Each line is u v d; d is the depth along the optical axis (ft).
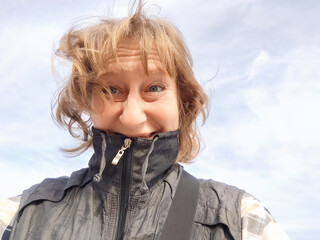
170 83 1.27
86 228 1.19
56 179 1.43
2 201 1.38
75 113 1.59
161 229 1.16
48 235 1.17
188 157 1.65
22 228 1.21
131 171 1.23
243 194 1.29
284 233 1.17
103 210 1.23
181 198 1.26
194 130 1.63
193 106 1.51
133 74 1.21
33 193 1.33
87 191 1.31
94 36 1.30
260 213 1.19
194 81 1.42
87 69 1.30
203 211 1.22
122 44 1.23
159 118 1.24
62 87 1.53
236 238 1.11
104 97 1.23
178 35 1.43
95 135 1.29
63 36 1.42
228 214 1.18
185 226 1.18
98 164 1.33
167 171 1.35
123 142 1.24
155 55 1.24
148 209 1.22
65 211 1.26
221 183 1.35
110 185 1.26
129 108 1.20
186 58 1.44
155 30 1.28
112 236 1.18
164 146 1.26
